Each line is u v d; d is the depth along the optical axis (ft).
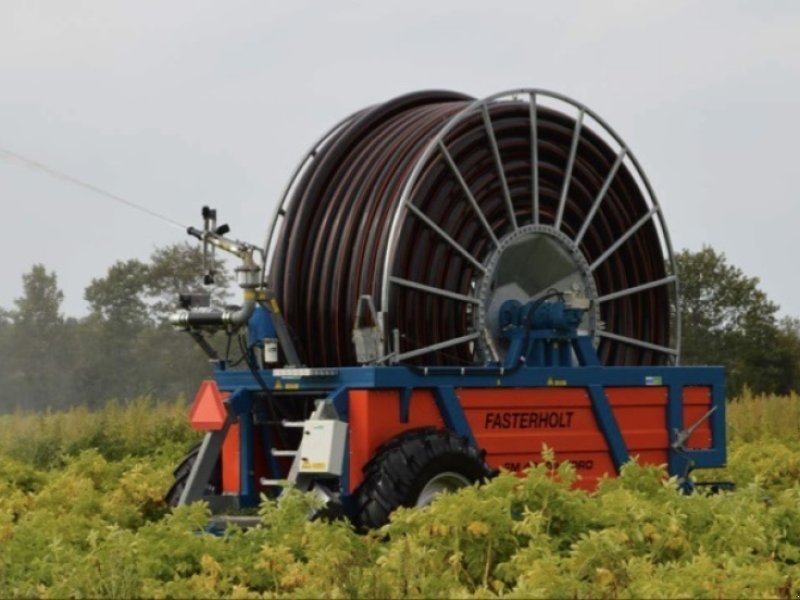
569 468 29.73
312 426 33.17
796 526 30.35
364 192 37.40
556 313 38.14
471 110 37.60
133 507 35.55
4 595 25.59
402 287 36.14
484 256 38.22
